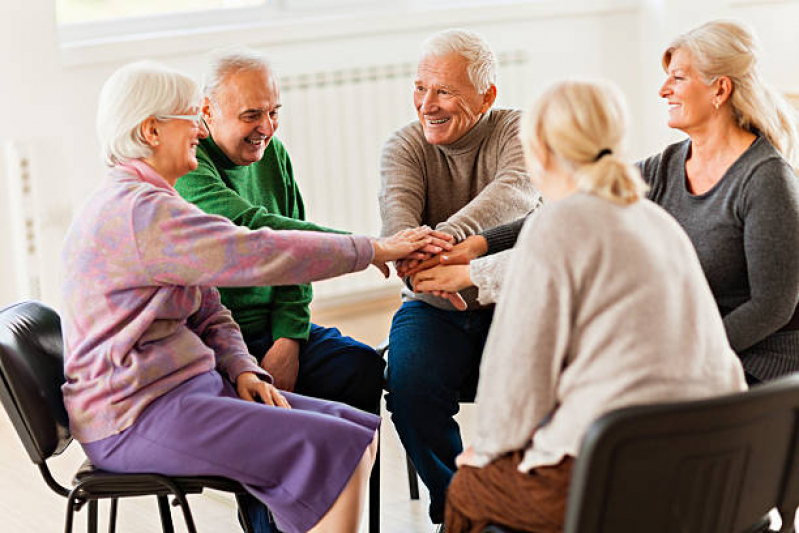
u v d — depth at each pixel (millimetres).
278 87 2631
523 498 1771
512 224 2666
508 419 1724
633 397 1639
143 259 2121
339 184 4883
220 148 2631
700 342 1708
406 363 2648
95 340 2156
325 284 4949
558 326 1682
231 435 2156
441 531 2682
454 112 2693
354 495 2205
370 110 4898
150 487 2158
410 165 2811
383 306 5043
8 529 2990
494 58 2730
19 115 4031
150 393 2158
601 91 1753
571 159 1747
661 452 1553
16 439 3674
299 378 2705
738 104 2311
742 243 2312
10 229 4066
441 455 2645
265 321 2725
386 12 4938
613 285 1652
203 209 2555
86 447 2199
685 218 2406
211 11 4785
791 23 5160
